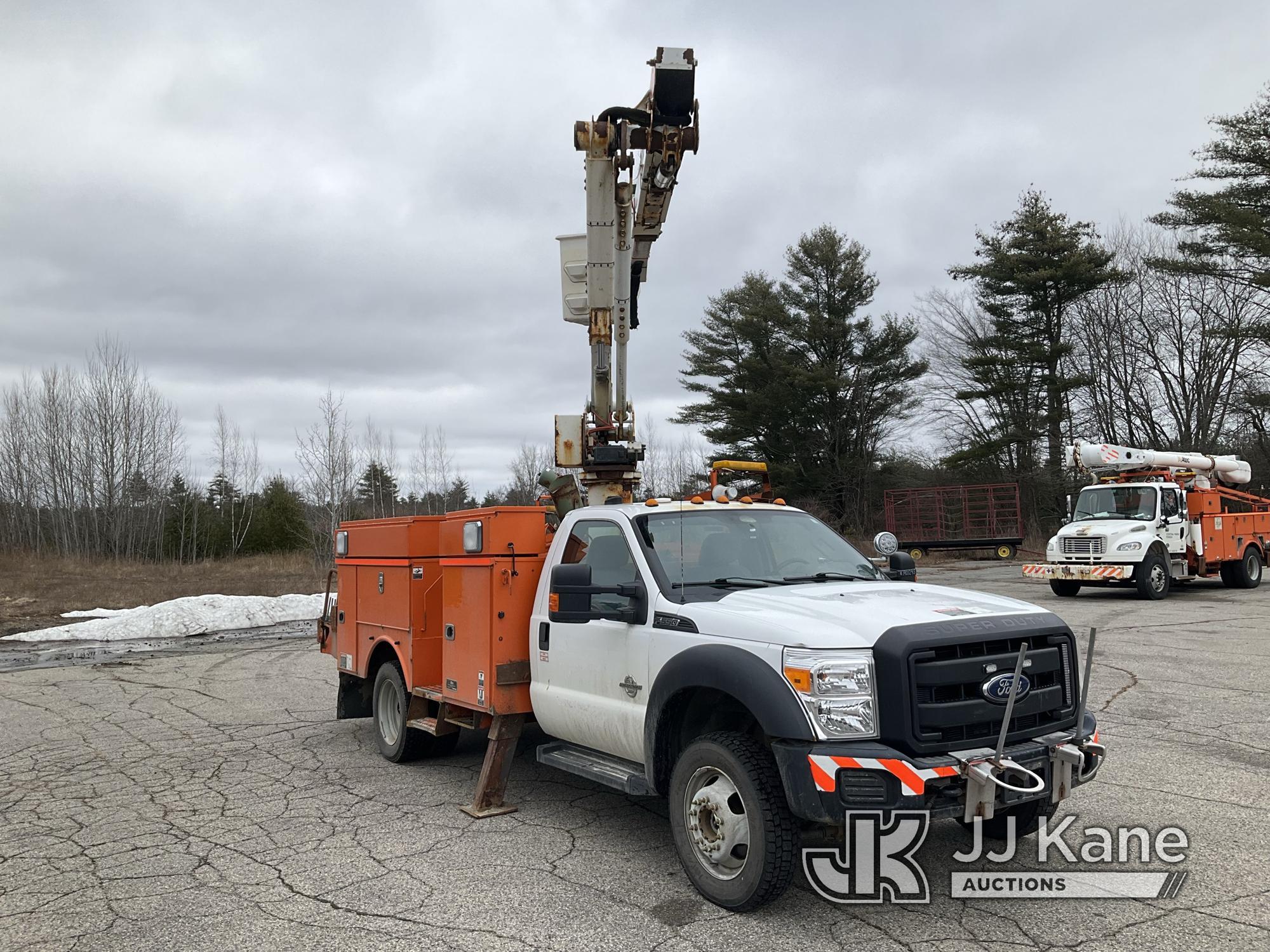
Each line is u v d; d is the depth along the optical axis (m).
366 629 7.77
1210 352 36.75
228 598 19.11
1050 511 39.62
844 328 42.53
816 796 3.76
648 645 4.73
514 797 6.24
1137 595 19.41
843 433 43.94
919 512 35.44
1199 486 19.95
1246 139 31.09
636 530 5.17
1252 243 29.53
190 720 9.20
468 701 6.04
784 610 4.29
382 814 5.86
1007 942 3.79
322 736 8.40
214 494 60.34
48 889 4.65
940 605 4.38
